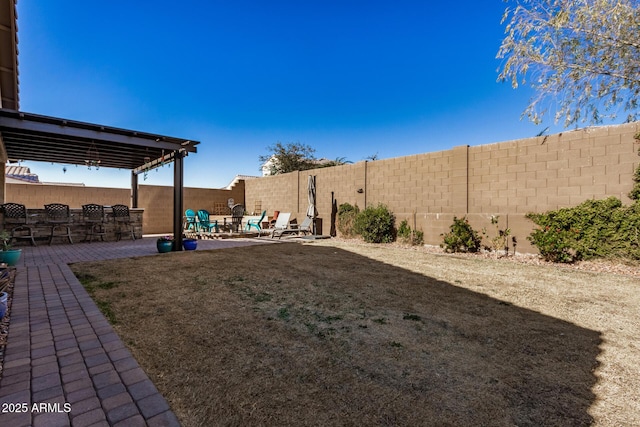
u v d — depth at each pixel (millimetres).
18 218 8594
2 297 2984
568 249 6359
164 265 5859
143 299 3723
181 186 7883
